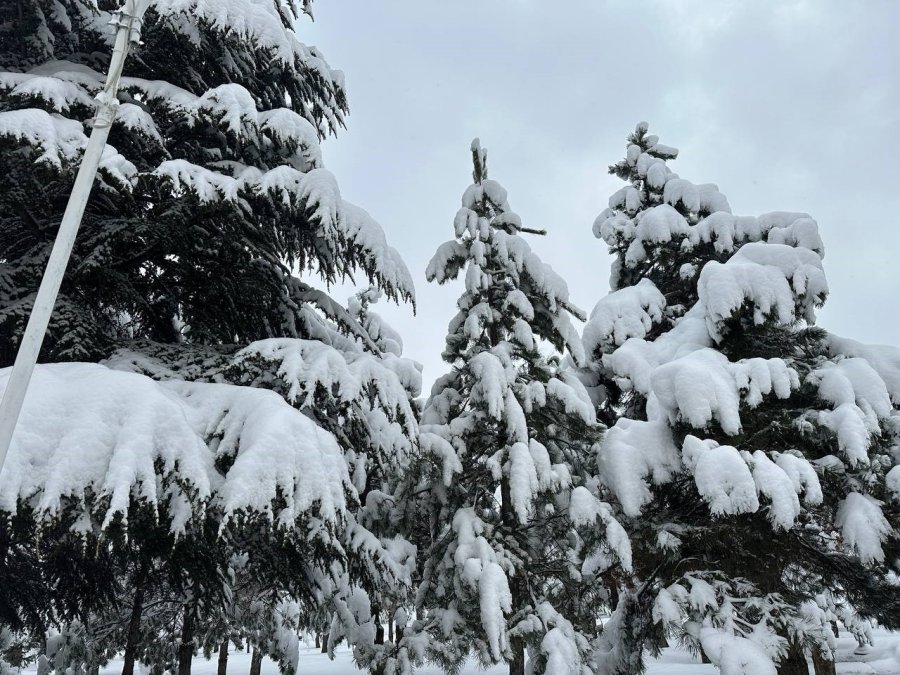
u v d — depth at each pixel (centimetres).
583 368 1403
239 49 804
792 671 1012
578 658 732
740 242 1483
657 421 947
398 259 714
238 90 665
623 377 1236
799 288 1076
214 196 589
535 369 981
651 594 916
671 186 1655
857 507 832
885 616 967
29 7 737
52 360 675
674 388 875
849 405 900
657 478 891
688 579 797
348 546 712
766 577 922
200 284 818
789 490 745
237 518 459
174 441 484
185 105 663
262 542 659
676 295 1609
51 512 415
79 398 481
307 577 729
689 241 1504
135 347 716
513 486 795
